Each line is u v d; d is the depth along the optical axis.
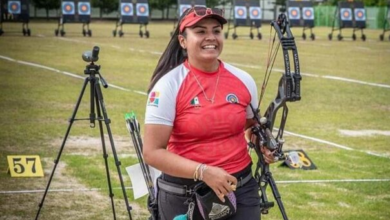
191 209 4.05
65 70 18.95
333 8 53.88
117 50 25.86
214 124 4.04
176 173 3.97
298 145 10.25
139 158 4.82
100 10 57.47
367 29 49.81
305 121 12.22
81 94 6.11
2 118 11.64
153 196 4.52
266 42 32.53
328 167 8.81
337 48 29.97
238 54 25.41
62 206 7.05
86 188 7.64
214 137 4.07
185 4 34.88
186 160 3.95
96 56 6.02
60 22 34.25
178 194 4.12
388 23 48.91
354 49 29.59
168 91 4.06
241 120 4.14
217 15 4.08
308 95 15.44
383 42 34.88
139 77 17.98
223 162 4.07
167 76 4.12
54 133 10.52
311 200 7.41
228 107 4.09
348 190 7.82
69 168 8.45
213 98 4.09
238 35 37.84
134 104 13.54
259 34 34.94
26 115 11.99
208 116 4.04
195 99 4.07
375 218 6.89
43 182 7.83
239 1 35.19
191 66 4.16
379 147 10.30
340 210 7.11
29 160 8.22
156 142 4.05
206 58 4.07
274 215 6.87
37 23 46.00
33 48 25.39
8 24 41.84
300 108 13.61
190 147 4.08
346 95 15.62
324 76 19.20
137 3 33.91
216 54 4.09
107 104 13.41
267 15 59.53
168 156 4.00
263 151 4.33
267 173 4.39
